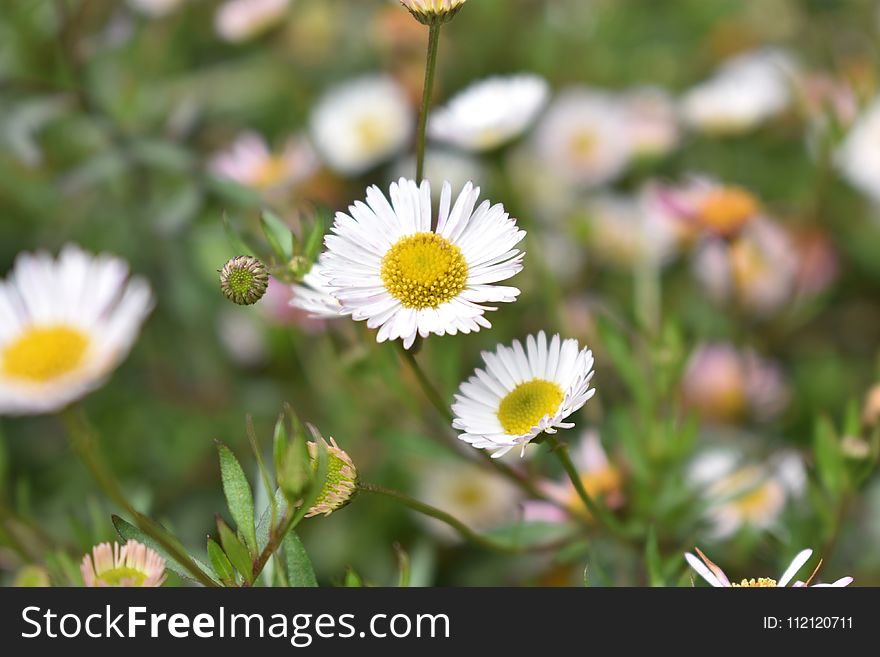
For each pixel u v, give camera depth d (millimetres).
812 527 228
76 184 295
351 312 188
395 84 356
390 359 227
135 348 312
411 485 279
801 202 326
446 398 229
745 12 420
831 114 293
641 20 418
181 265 303
